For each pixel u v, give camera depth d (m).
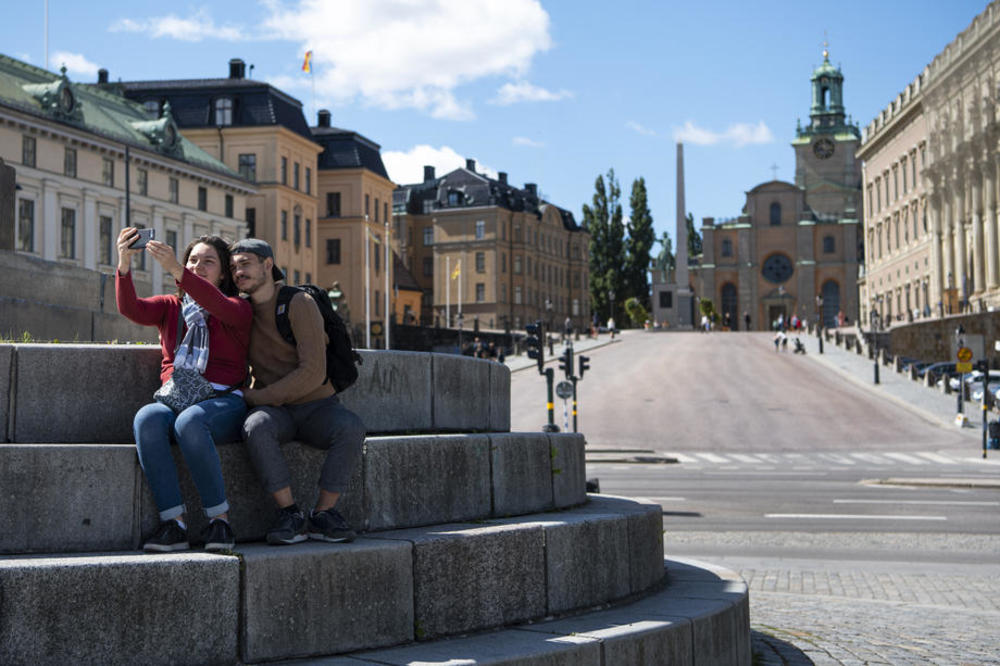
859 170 125.06
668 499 18.69
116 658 4.17
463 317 111.56
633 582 6.10
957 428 36.38
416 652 4.63
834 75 127.00
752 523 15.48
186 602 4.30
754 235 118.44
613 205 128.62
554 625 5.23
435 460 5.67
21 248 45.28
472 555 5.11
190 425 4.70
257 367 5.21
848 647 7.26
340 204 81.44
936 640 7.61
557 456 6.59
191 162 57.84
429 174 125.44
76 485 4.66
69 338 9.55
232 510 4.96
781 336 68.19
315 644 4.58
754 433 36.16
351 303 80.81
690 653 5.28
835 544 13.55
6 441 5.03
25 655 4.02
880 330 73.31
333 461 5.04
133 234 4.97
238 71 71.19
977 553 12.83
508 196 114.94
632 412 41.50
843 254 116.25
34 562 4.15
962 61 64.56
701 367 57.47
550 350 67.44
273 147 68.31
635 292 128.50
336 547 4.73
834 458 29.94
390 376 6.27
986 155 61.84
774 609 9.02
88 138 48.78
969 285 65.81
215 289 4.97
